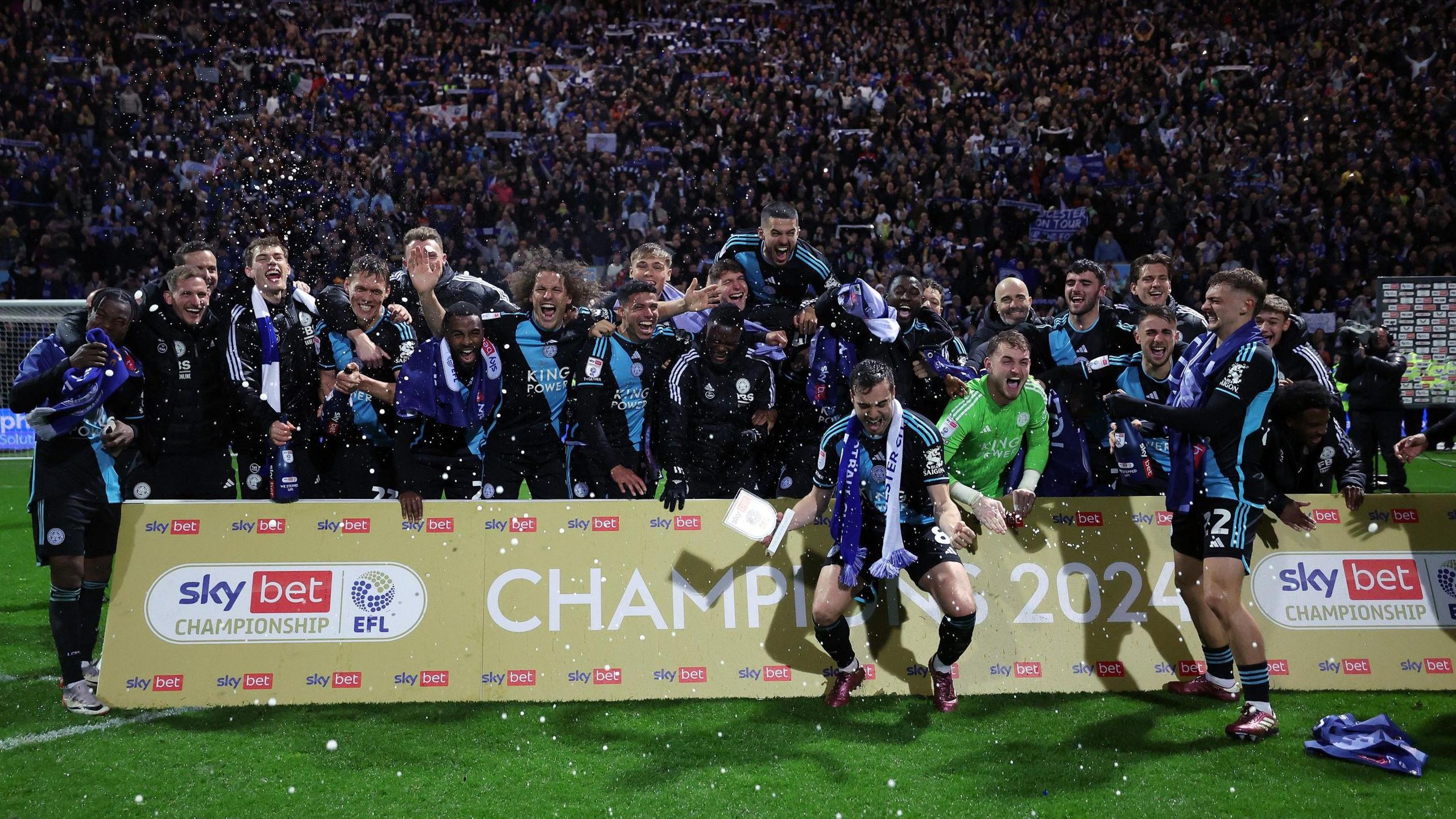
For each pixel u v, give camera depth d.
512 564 4.61
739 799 3.40
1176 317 4.84
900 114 19.53
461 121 19.12
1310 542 4.83
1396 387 9.34
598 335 4.98
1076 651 4.65
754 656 4.56
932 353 5.16
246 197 17.00
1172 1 22.02
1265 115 18.80
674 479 4.76
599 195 17.53
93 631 4.59
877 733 4.04
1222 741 3.96
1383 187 17.41
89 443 4.35
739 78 20.53
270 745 3.87
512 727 4.08
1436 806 3.36
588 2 22.97
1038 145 18.73
